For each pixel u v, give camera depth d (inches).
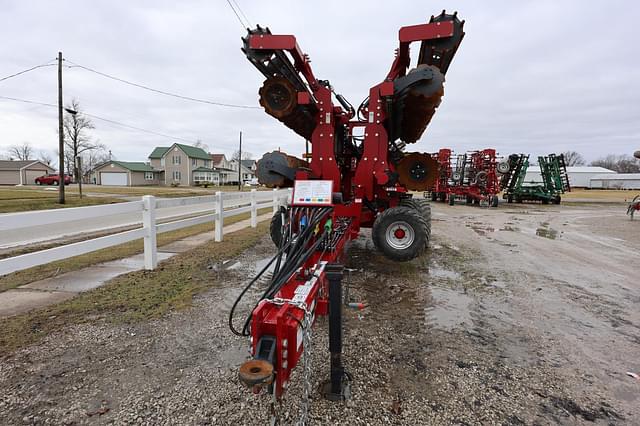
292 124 224.5
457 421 86.7
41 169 2438.5
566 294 186.7
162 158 2632.9
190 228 385.7
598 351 124.7
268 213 567.5
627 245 337.1
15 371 102.3
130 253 253.0
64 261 226.1
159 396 93.0
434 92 187.3
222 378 101.1
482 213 673.6
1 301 154.7
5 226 130.3
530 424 86.5
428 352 120.3
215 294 168.7
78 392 94.0
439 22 182.5
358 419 86.1
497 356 119.1
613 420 88.7
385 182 211.3
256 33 188.4
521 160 966.4
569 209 800.3
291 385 98.7
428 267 237.9
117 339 122.6
